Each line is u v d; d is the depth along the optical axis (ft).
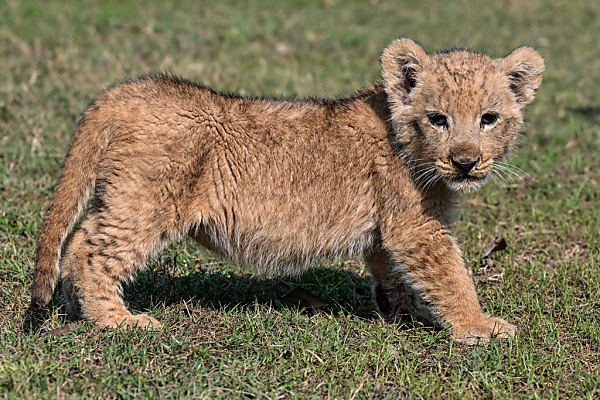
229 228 33.01
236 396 26.58
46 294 30.55
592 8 107.45
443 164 31.65
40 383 26.09
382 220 33.32
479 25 96.02
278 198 32.94
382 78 32.91
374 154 33.17
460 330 32.37
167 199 31.37
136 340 30.07
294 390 27.32
